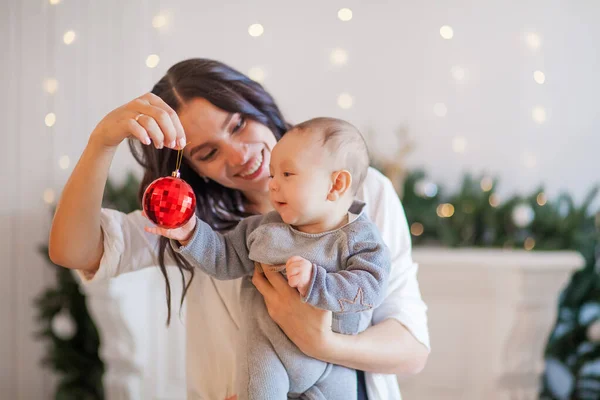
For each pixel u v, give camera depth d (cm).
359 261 110
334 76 332
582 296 295
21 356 316
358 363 119
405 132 328
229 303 143
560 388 302
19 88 274
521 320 271
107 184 291
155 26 228
